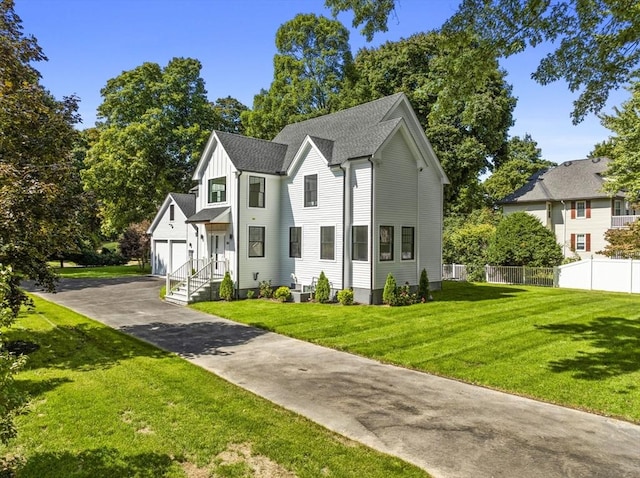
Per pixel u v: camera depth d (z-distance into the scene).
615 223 32.38
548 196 35.28
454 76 9.52
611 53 8.95
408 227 19.56
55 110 11.23
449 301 18.44
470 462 5.21
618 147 22.89
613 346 10.73
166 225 30.39
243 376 8.64
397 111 21.16
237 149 21.36
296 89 35.88
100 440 5.53
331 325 13.67
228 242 20.84
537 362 9.42
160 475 4.73
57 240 9.78
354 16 9.70
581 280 23.33
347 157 18.47
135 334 12.57
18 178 8.58
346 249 18.61
